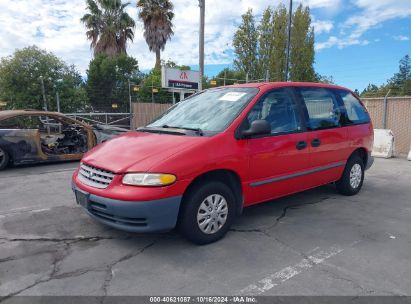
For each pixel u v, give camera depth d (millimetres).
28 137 8320
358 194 6137
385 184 7004
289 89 4895
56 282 3105
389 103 12000
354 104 6039
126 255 3627
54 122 12859
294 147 4637
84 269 3338
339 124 5473
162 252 3697
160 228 3490
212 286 3059
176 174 3475
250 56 34219
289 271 3328
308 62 34281
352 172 5922
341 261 3543
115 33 31344
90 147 9477
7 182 6898
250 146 4125
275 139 4402
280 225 4520
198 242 3805
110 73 27500
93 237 4078
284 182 4621
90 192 3672
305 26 33625
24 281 3121
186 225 3689
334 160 5387
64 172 7934
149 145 3852
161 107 17969
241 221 4648
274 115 4535
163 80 17375
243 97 4504
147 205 3381
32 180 7078
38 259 3535
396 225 4586
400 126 11711
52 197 5789
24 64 19562
